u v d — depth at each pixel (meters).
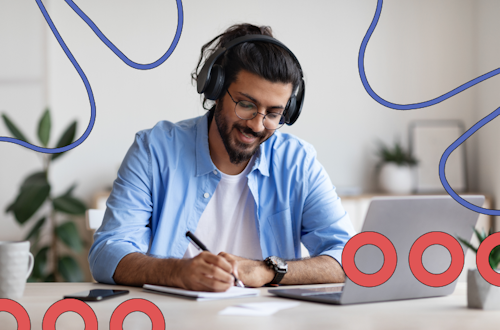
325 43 3.65
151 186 1.42
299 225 1.54
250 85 1.25
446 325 0.77
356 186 3.67
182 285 1.02
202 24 3.46
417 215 0.92
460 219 0.98
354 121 3.68
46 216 3.13
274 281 1.15
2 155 3.23
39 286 1.11
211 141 1.48
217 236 1.49
